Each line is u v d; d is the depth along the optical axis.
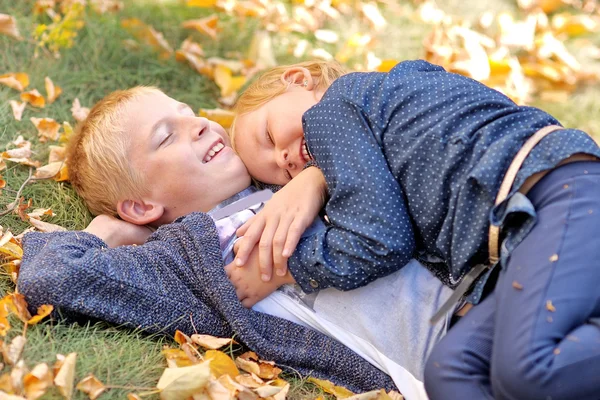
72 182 2.26
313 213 1.83
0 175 2.26
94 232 2.10
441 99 1.74
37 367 1.48
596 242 1.47
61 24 2.78
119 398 1.53
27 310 1.70
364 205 1.69
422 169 1.67
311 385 1.78
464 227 1.60
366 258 1.69
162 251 1.85
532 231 1.53
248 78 3.06
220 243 1.91
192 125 2.14
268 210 1.85
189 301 1.82
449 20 3.70
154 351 1.70
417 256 1.79
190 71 3.04
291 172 2.08
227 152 2.17
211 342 1.75
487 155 1.58
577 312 1.43
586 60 3.60
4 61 2.74
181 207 2.13
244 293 1.86
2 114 2.48
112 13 3.18
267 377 1.73
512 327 1.44
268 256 1.81
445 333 1.69
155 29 3.20
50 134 2.50
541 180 1.57
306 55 3.29
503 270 1.54
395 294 1.77
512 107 1.69
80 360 1.59
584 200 1.51
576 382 1.38
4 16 2.78
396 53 3.38
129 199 2.14
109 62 2.93
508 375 1.41
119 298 1.76
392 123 1.76
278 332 1.83
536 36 3.75
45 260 1.75
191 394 1.53
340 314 1.82
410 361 1.75
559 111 3.21
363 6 3.63
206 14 3.39
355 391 1.79
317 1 3.62
